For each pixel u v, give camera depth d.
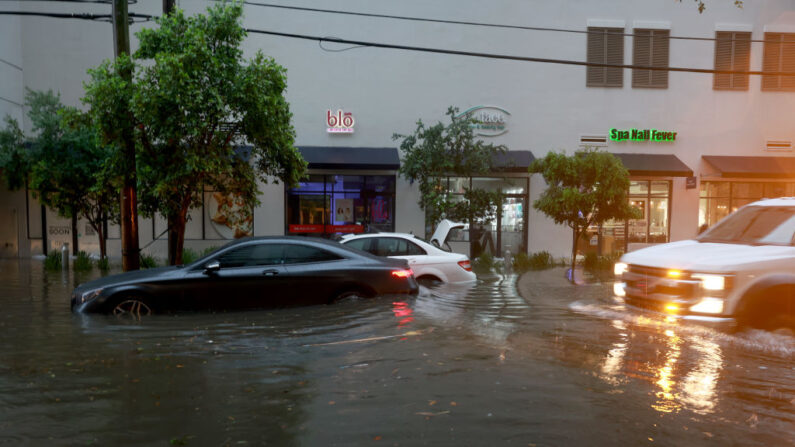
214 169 9.77
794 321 5.82
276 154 10.61
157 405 3.70
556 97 19.11
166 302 6.84
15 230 18.66
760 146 19.47
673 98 19.33
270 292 7.07
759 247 6.37
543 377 4.34
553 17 18.95
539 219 19.09
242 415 3.53
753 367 4.66
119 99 9.19
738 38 19.30
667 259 6.51
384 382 4.20
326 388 4.07
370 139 18.78
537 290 9.68
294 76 18.45
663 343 5.45
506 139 19.02
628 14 19.12
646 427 3.34
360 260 7.56
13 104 17.38
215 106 9.17
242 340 5.50
